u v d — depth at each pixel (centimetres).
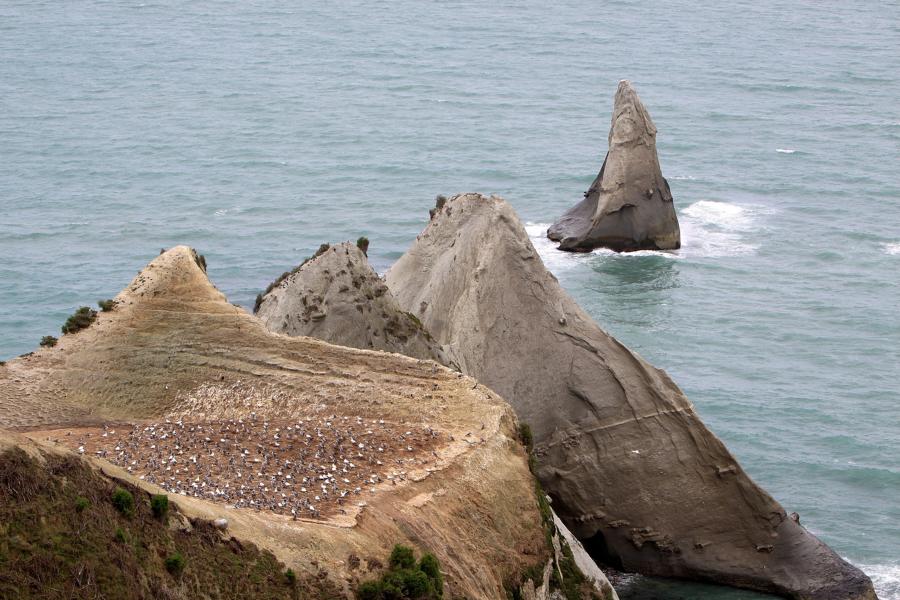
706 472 5597
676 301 9712
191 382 4991
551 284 6078
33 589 2825
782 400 7738
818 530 6191
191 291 5344
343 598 3481
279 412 4738
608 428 5691
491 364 5944
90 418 4859
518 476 4419
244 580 3325
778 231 11656
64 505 3034
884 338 8938
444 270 6347
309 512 3775
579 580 4562
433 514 4022
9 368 5056
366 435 4409
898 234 11581
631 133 11012
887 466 6838
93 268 10494
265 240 11344
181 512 3372
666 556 5612
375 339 5859
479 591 3872
